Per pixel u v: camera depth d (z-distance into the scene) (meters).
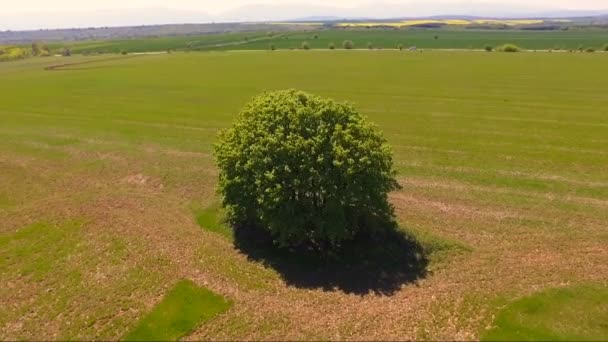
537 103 62.12
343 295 22.66
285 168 23.88
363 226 27.48
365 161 23.98
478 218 29.78
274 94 27.70
